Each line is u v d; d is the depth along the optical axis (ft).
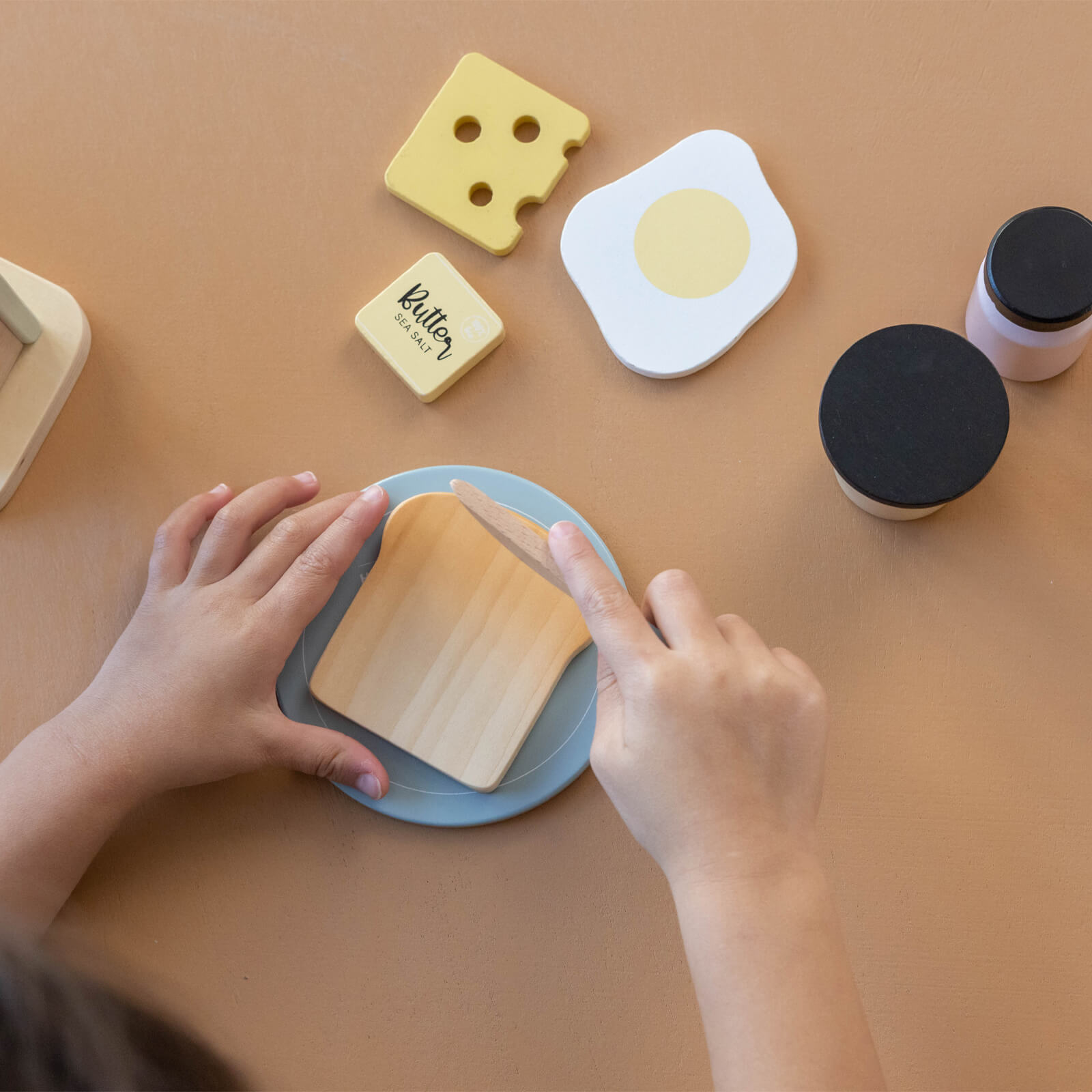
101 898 2.03
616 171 2.31
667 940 1.97
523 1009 1.95
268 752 1.98
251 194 2.33
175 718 1.96
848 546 2.12
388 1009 1.97
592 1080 1.92
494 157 2.28
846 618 2.09
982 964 1.95
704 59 2.34
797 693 1.68
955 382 1.91
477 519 2.03
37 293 2.25
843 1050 1.48
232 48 2.39
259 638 1.98
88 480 2.23
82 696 2.01
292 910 2.02
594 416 2.21
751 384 2.19
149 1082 1.27
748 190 2.22
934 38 2.30
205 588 2.04
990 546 2.10
